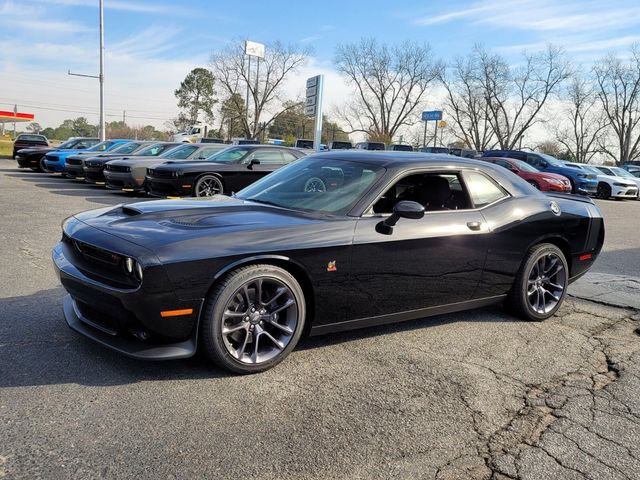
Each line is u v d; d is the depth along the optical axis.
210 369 3.27
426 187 4.14
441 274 3.93
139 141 18.27
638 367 3.71
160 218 3.40
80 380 3.03
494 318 4.70
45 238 7.20
